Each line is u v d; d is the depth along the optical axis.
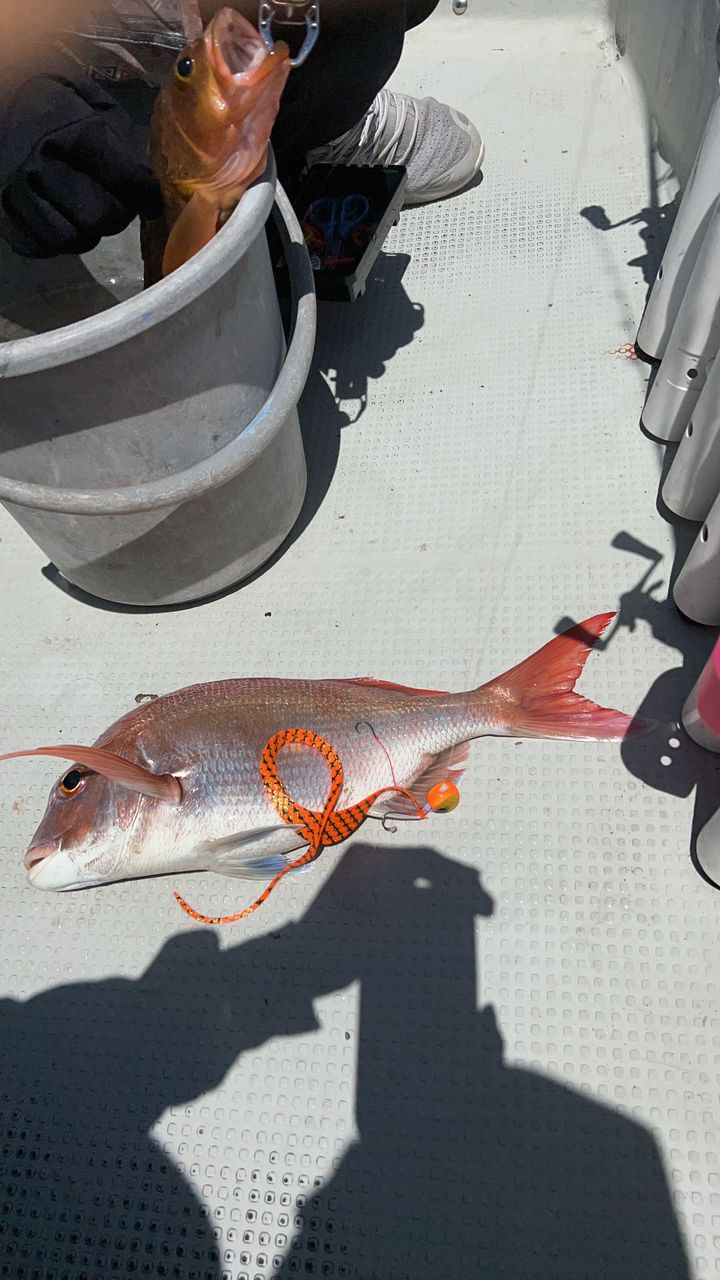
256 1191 0.50
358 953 0.56
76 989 0.57
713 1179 0.48
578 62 1.09
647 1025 0.52
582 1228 0.47
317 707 0.56
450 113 0.93
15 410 0.49
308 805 0.54
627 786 0.60
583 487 0.75
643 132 1.01
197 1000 0.56
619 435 0.78
